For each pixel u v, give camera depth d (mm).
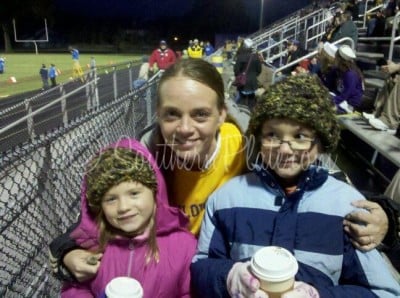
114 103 3910
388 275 1614
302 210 1679
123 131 4387
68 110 10922
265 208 1723
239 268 1471
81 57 61281
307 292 1386
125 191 1775
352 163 5188
